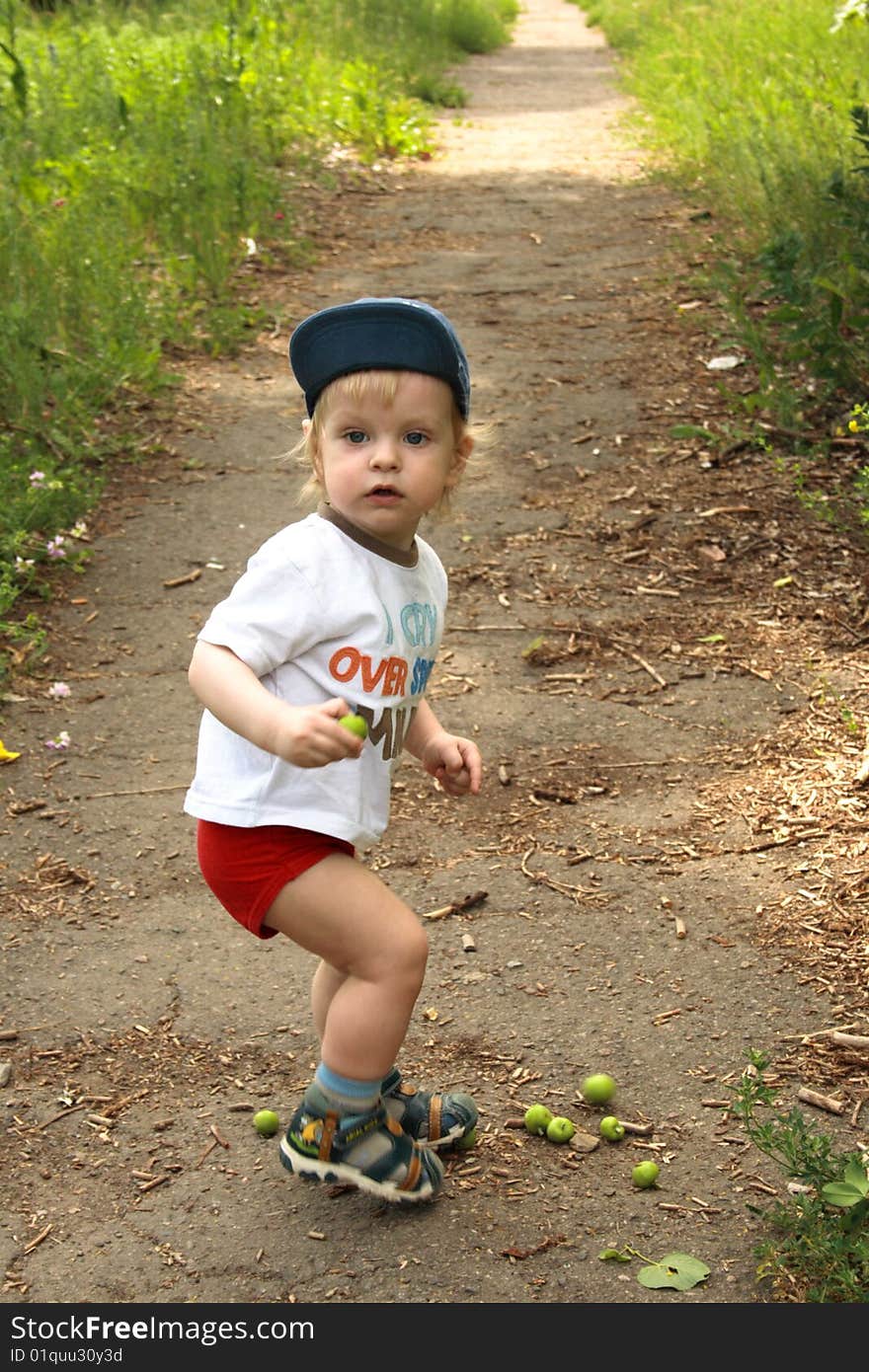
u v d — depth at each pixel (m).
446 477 2.82
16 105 8.99
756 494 6.32
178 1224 2.84
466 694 5.00
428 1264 2.72
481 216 11.03
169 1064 3.32
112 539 6.09
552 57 23.00
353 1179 2.82
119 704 4.96
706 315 8.30
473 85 19.36
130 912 3.91
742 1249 2.75
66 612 5.53
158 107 10.73
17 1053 3.35
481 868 4.08
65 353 7.19
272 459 6.85
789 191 8.47
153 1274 2.71
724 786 4.44
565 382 7.59
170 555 5.96
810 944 3.69
